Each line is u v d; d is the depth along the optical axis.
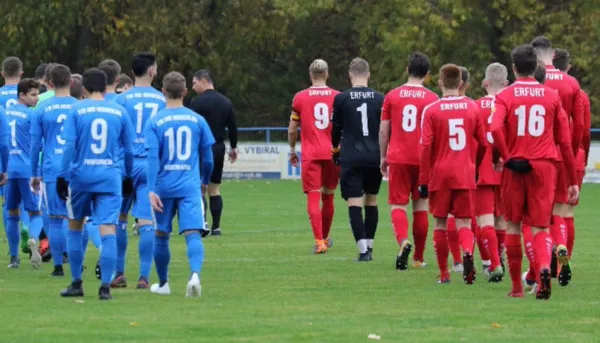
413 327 27.25
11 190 40.62
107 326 27.20
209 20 126.44
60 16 118.06
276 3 121.94
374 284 35.53
